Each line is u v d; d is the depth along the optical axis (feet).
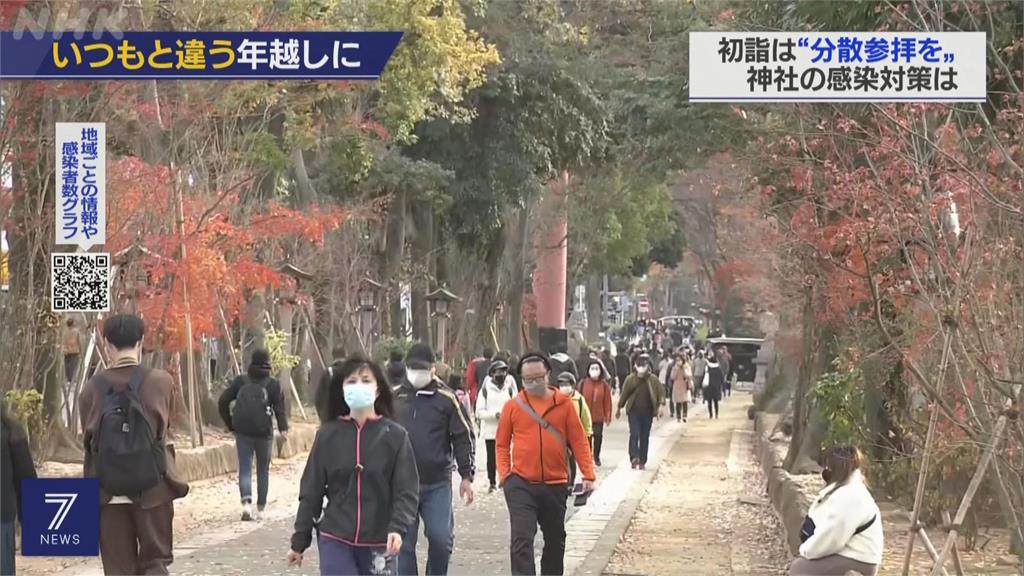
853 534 33.24
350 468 30.19
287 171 107.55
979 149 40.57
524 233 181.57
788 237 61.46
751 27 56.54
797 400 85.92
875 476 63.16
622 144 99.30
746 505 75.51
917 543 52.60
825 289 57.88
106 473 33.65
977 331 34.42
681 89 81.71
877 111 40.65
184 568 49.88
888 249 42.29
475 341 163.53
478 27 119.85
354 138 94.94
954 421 34.86
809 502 56.49
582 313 255.09
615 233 206.49
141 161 69.67
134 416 33.78
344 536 30.07
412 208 145.07
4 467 34.06
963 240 40.16
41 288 64.49
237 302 86.99
